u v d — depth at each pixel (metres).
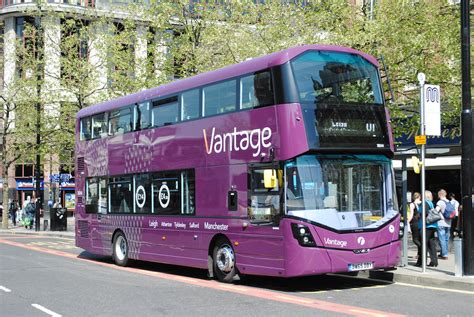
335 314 8.77
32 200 35.91
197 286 12.08
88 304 9.96
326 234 10.80
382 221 11.45
